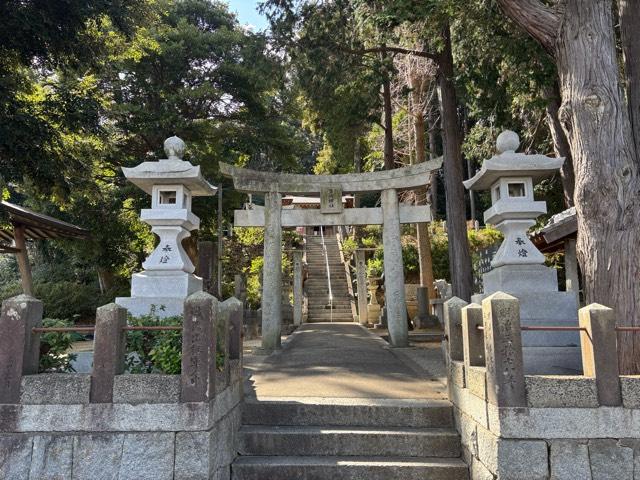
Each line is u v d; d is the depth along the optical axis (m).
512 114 12.25
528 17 5.53
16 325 3.83
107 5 11.88
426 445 4.65
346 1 11.91
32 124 10.50
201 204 18.17
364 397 5.47
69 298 20.00
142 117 17.06
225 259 20.33
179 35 18.23
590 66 4.98
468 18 9.65
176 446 3.66
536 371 5.45
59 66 12.68
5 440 3.67
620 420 3.55
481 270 18.27
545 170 6.09
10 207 10.34
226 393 4.34
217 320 4.25
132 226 18.98
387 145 16.17
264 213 10.37
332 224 10.50
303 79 13.57
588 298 4.77
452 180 11.67
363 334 13.49
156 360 3.98
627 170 4.72
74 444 3.67
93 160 14.32
